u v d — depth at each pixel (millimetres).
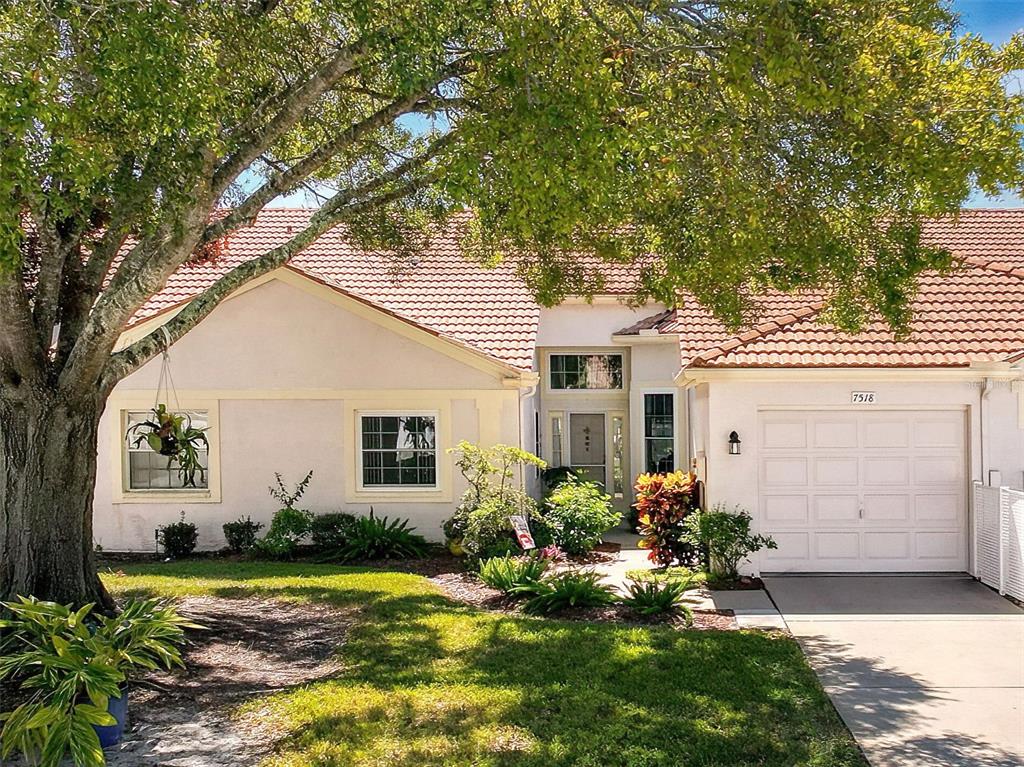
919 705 7914
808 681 8477
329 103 12695
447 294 18688
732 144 8539
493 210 9000
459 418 16547
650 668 8766
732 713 7605
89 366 9430
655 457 20766
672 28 8453
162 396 16688
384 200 11484
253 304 16672
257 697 7938
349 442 16609
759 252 9625
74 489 9688
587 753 6715
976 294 14625
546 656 9141
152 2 6898
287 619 10930
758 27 7195
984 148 8320
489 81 8102
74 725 6168
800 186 9703
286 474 16703
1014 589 11906
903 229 10266
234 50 9062
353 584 13000
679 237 10859
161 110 6922
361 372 16578
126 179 7820
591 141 7152
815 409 13750
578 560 15531
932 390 13484
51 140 7086
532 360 17188
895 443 13742
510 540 14383
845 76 7363
